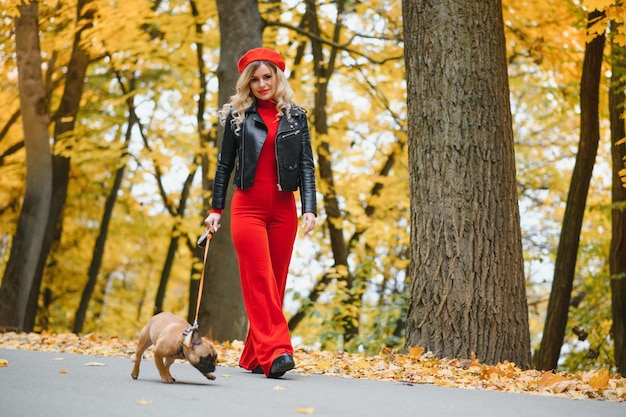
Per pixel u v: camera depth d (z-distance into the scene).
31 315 16.59
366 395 4.75
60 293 21.33
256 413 3.88
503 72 7.50
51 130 18.45
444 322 7.10
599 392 5.34
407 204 16.05
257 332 5.59
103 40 14.59
